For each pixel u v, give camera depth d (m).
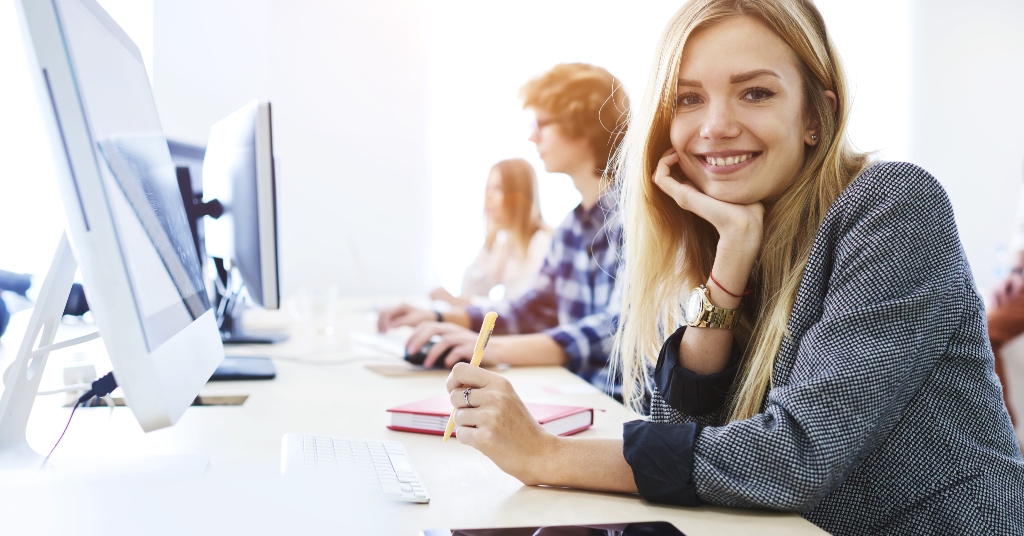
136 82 0.92
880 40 4.52
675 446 0.82
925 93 4.55
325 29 4.21
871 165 0.93
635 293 1.18
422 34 4.31
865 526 0.89
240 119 1.59
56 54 0.56
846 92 1.00
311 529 0.59
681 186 1.04
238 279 1.95
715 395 1.00
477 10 4.34
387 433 1.12
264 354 1.87
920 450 0.88
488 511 0.78
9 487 0.61
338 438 0.97
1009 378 2.17
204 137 4.01
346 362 1.79
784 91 0.99
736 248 0.99
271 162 1.50
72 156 0.57
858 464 0.89
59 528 0.56
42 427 1.09
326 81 4.24
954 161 4.57
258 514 0.60
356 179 4.32
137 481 0.62
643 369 1.20
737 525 0.76
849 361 0.80
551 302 2.24
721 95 1.00
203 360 0.85
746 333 1.05
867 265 0.84
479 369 0.93
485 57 4.36
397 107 4.32
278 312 2.97
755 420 0.82
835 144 0.98
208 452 0.98
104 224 0.58
